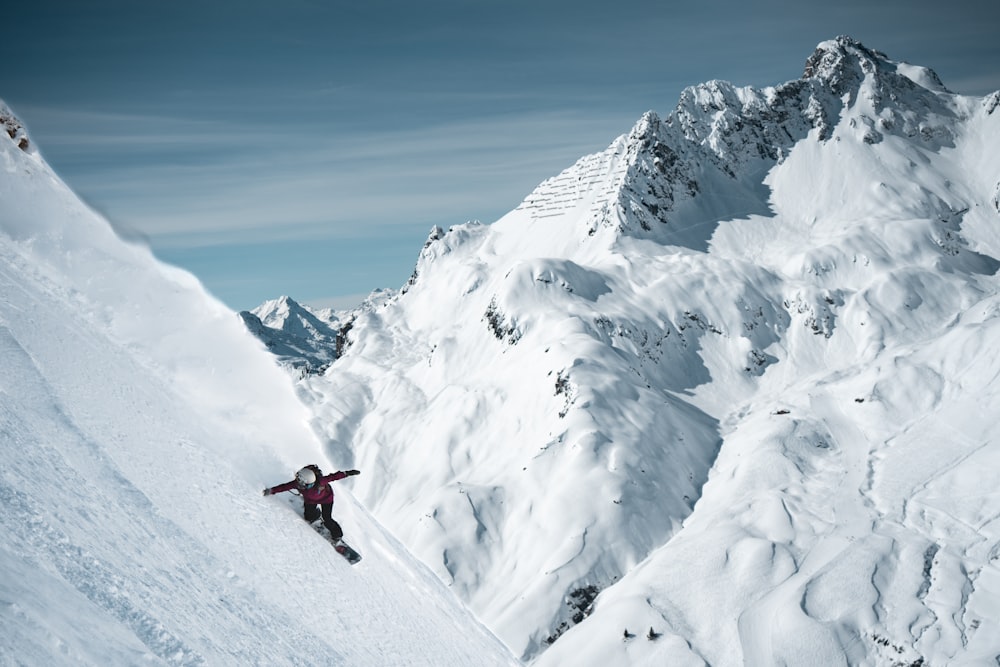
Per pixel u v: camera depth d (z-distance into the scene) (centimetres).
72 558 629
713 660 10488
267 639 780
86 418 907
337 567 1122
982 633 10106
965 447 14725
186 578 765
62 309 1171
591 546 14412
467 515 16100
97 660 538
